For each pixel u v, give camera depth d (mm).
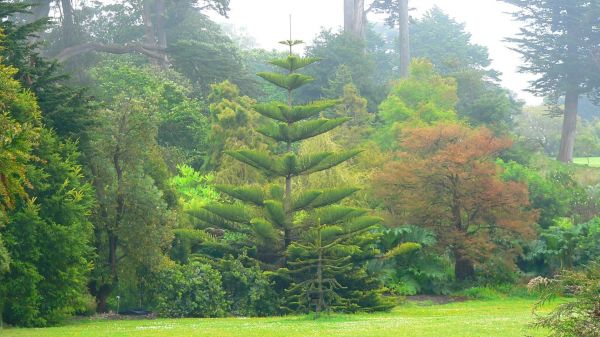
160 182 32594
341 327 21438
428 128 42812
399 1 76812
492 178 40125
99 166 29266
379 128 59250
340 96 64938
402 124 55125
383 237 40375
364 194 43406
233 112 47969
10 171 17281
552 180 51344
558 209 47062
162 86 53969
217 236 37656
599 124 106000
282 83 35688
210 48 60094
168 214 30000
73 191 25703
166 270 30141
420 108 57812
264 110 35250
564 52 73812
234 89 55531
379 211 42594
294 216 37281
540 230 44250
